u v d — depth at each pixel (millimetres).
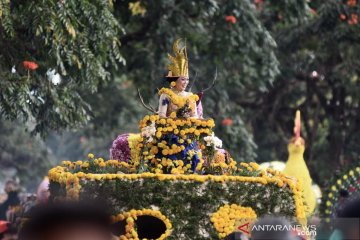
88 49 23875
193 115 18750
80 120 25812
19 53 24578
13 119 24047
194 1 31438
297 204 16562
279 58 40875
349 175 22891
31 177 61188
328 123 45812
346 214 9609
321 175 45625
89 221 6867
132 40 33406
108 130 46000
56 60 23438
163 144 17359
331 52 39844
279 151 47719
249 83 35594
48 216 6848
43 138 26047
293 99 47000
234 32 32312
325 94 45344
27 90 23844
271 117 45812
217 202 16344
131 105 44906
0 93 23750
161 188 16156
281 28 39281
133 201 16047
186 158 17375
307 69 41562
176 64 18984
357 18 37094
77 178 15922
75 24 23188
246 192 16453
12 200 31344
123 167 18234
